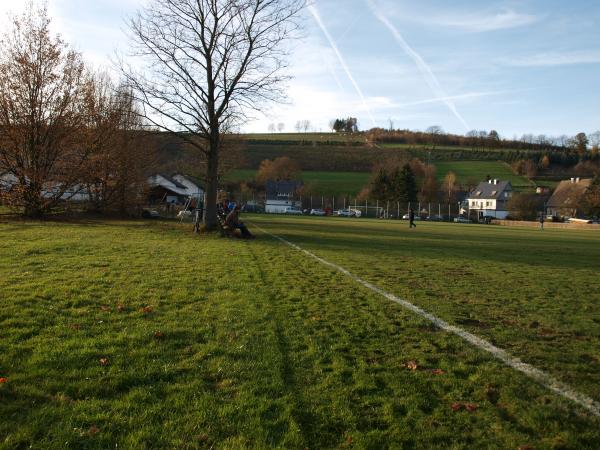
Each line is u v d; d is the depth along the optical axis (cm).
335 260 1329
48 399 366
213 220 2203
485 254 1691
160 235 1916
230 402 371
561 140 14600
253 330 566
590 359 510
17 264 975
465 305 765
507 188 9944
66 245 1352
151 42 2042
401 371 453
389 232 3000
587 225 5550
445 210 8125
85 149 2681
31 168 2473
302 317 646
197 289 805
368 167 12106
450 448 320
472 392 411
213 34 2117
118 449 302
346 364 466
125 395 378
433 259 1454
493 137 15175
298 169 10919
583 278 1137
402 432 337
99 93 2967
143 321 587
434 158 12950
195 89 2123
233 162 5147
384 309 712
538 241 2644
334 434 332
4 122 2417
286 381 418
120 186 3180
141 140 3133
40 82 2439
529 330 620
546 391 416
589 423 359
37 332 524
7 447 298
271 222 3884
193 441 314
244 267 1096
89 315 605
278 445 313
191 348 494
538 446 324
